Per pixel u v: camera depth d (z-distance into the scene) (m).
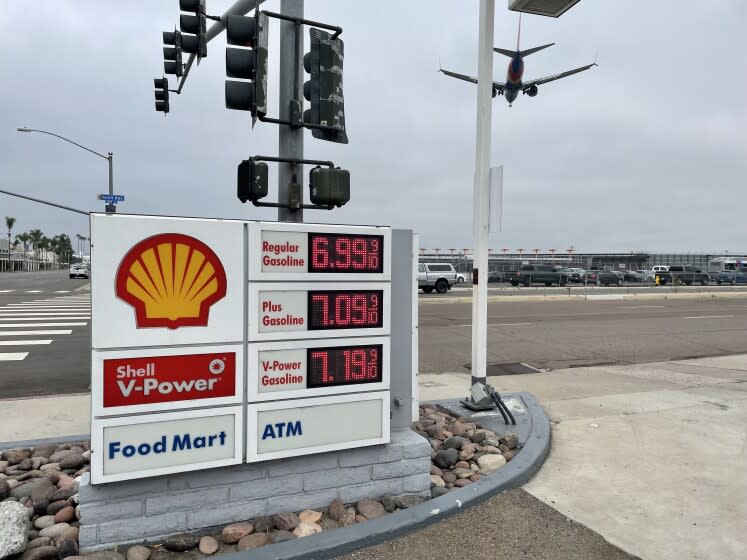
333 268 3.56
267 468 3.45
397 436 4.00
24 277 58.53
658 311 21.14
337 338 3.59
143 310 3.05
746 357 10.97
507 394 6.89
